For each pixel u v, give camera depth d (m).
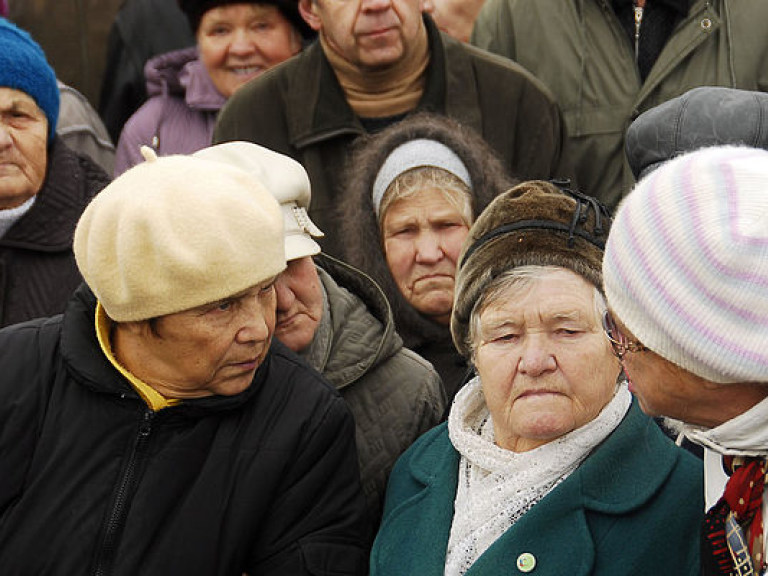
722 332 1.79
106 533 2.48
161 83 5.09
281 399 2.62
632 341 1.99
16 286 3.80
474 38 4.62
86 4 5.79
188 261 2.29
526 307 2.38
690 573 2.30
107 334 2.59
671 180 1.89
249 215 2.36
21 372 2.64
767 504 1.95
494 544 2.38
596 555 2.33
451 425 2.61
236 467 2.54
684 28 4.18
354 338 3.07
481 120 4.06
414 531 2.56
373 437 3.01
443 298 3.39
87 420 2.57
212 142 4.28
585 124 4.28
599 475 2.39
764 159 1.88
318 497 2.60
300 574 2.53
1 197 3.81
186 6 4.79
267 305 2.50
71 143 4.89
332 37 4.04
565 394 2.37
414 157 3.40
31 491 2.53
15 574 2.50
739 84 4.12
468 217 3.39
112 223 2.37
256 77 4.29
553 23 4.37
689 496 2.37
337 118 4.05
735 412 1.94
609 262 1.95
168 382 2.52
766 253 1.78
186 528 2.49
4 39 3.82
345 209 3.54
